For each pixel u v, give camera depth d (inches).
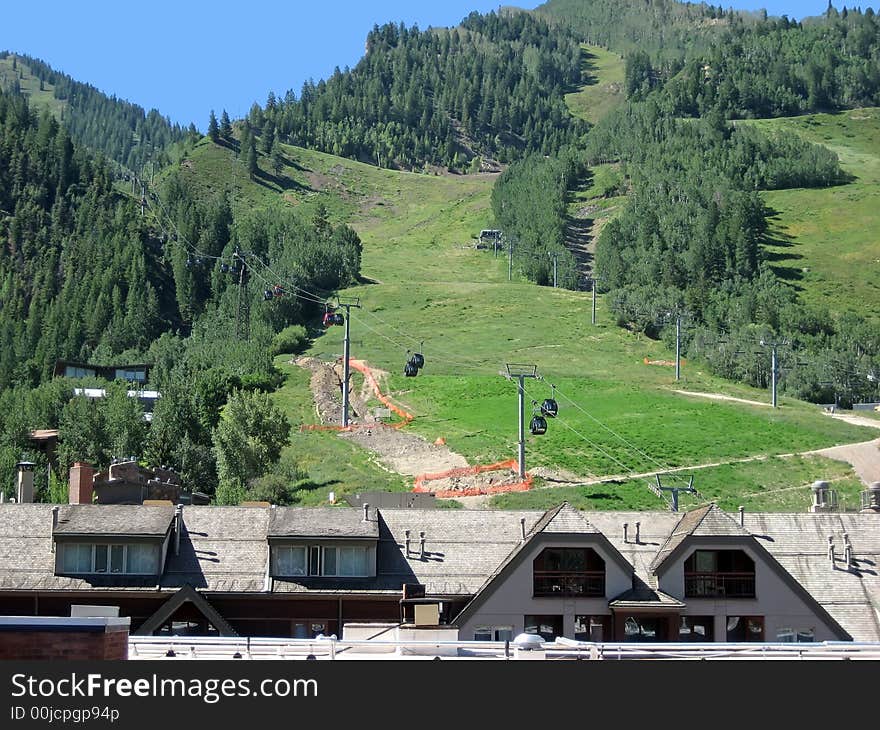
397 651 1584.6
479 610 2411.4
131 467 3548.2
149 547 2519.7
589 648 1444.4
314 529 2561.5
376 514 2662.4
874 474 5748.0
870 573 2684.5
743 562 2512.3
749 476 5634.8
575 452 6013.8
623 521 2709.2
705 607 2471.7
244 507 2709.2
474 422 6865.2
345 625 1914.4
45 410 6791.3
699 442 6230.3
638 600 2418.8
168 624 2434.8
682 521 2652.6
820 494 3779.5
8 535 2586.1
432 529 2672.2
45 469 5816.9
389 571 2566.4
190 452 5900.6
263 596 2488.9
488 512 2726.4
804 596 2493.8
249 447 5605.3
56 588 2459.4
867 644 1513.3
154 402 7116.1
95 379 7667.3
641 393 7554.1
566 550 2463.1
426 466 5905.5
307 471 5836.6
